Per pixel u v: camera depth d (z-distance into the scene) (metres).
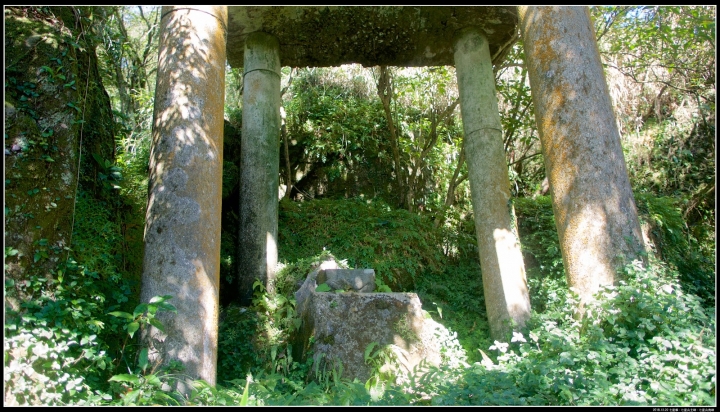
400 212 10.76
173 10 5.77
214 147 5.53
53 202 4.84
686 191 12.84
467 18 9.32
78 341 4.50
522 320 7.76
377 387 5.30
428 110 13.72
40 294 4.52
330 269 7.66
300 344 6.59
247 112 9.24
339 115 13.75
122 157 9.50
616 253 5.57
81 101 5.52
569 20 6.39
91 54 6.33
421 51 10.16
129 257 6.36
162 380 4.50
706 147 13.02
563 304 6.40
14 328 3.89
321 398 4.68
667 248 10.09
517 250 8.32
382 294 6.35
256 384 5.33
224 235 9.48
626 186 5.89
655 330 4.80
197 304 4.93
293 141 13.59
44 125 5.03
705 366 4.00
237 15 9.20
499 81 12.12
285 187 13.15
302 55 10.29
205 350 4.88
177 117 5.38
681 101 13.61
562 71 6.23
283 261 9.45
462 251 11.16
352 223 10.39
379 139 13.80
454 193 12.98
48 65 5.21
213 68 5.73
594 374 4.14
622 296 5.00
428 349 6.10
